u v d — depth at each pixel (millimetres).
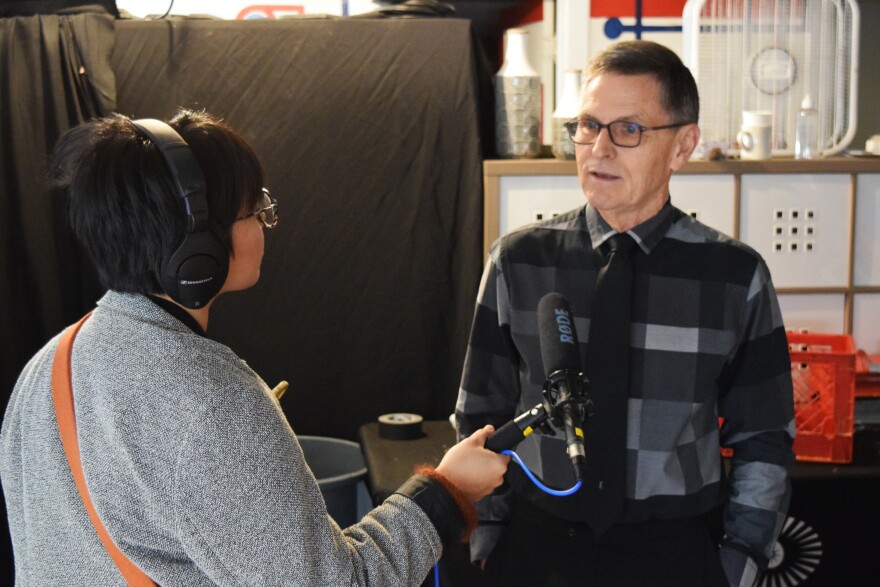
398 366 2662
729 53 2646
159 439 919
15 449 1073
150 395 931
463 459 1174
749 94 2666
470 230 2590
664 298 1562
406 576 1042
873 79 3123
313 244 2604
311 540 936
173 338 963
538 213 2545
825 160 2551
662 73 1516
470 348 1657
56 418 997
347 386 2662
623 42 1579
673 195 2533
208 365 952
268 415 952
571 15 2758
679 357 1544
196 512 908
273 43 2545
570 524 1522
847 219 2576
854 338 2623
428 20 2566
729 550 1554
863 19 3094
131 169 964
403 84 2570
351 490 2385
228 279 1054
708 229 1610
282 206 2582
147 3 2824
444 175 2604
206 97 2533
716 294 1558
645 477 1509
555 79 3008
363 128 2578
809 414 2248
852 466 2207
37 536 1009
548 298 1340
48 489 996
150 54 2508
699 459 1529
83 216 982
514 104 2600
